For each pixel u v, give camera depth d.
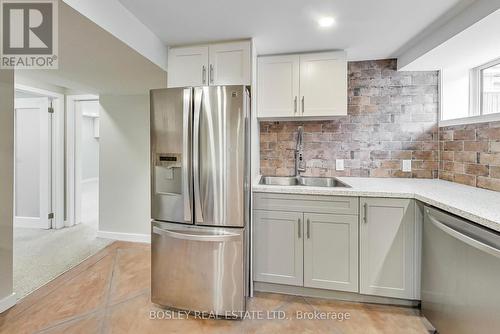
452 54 2.12
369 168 2.66
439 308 1.58
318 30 2.03
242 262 1.82
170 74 2.33
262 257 2.13
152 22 1.92
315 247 2.04
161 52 2.23
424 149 2.56
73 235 3.50
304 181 2.72
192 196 1.85
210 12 1.78
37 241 3.28
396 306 1.98
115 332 1.70
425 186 2.11
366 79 2.64
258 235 2.13
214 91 1.80
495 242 1.16
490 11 1.52
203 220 1.86
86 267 2.61
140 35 1.91
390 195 1.89
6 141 1.95
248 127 1.98
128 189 3.31
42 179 3.71
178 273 1.91
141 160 3.27
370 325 1.77
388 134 2.62
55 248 3.07
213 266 1.85
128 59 2.03
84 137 8.89
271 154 2.82
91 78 2.57
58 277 2.41
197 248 1.86
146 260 2.78
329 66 2.40
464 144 2.18
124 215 3.33
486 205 1.46
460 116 2.45
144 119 3.24
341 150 2.71
